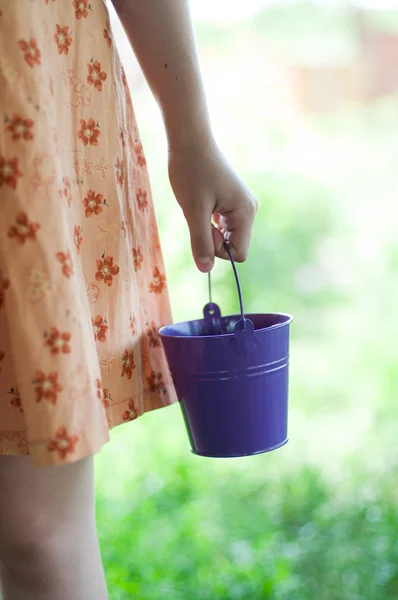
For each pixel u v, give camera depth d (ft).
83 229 4.10
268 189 18.16
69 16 4.07
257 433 4.32
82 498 4.09
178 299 13.64
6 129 3.74
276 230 17.89
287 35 25.11
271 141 18.89
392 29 25.86
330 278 18.33
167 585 6.28
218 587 6.27
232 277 14.58
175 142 4.30
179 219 13.89
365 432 10.80
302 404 12.41
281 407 4.38
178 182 4.29
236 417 4.28
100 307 4.15
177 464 9.00
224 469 9.35
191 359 4.25
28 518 4.00
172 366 4.32
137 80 18.13
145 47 4.31
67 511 4.06
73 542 4.06
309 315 17.26
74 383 3.71
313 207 18.98
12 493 4.00
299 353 15.42
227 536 7.42
